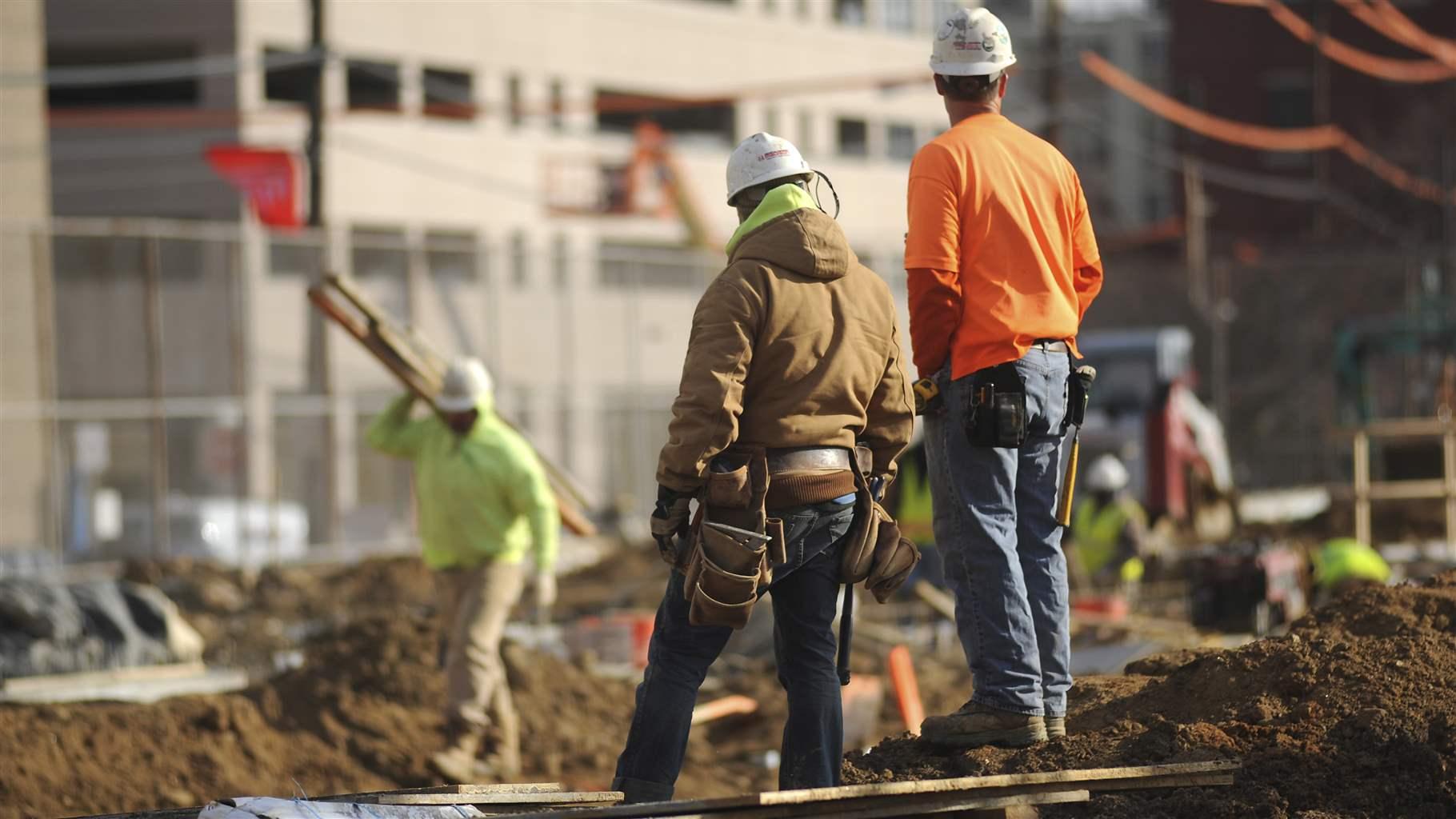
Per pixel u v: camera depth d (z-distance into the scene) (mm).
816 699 13750
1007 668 14789
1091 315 115188
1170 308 113562
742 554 12891
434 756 25531
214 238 52000
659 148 107938
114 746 24797
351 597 48906
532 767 27812
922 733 15336
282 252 59375
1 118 66750
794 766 13719
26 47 67812
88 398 58625
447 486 25625
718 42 126688
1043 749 14875
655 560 56062
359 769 26703
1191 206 121062
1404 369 75375
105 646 31641
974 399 14430
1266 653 16250
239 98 94750
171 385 60156
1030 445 14961
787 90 75438
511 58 111438
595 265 68312
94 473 53594
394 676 28938
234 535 56688
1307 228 134125
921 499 40625
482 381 25656
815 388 13266
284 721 27359
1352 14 133125
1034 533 15070
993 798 13195
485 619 25766
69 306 58719
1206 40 136375
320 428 59281
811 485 13281
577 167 108812
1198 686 16219
